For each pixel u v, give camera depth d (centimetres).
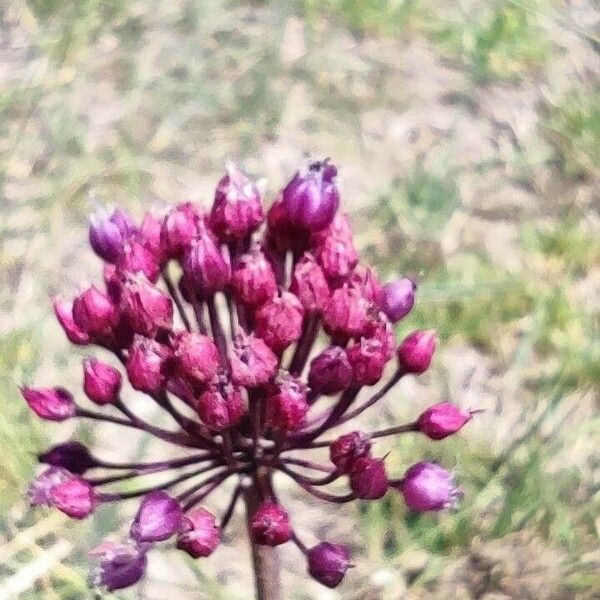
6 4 23
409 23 23
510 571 14
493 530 14
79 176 19
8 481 15
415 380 16
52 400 8
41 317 17
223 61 22
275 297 8
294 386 8
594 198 20
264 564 9
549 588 14
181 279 8
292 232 8
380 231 19
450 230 19
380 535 15
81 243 18
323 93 21
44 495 8
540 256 18
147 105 21
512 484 15
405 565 14
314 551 8
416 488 8
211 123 21
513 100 22
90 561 14
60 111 21
